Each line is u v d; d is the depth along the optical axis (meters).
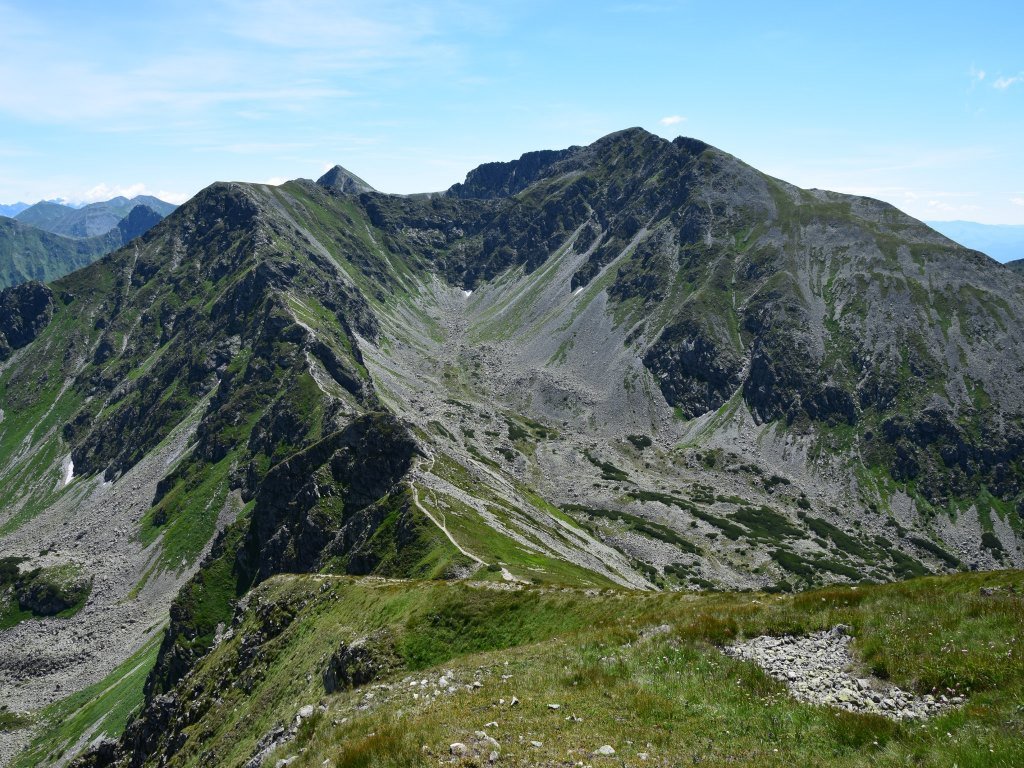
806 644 26.89
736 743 19.84
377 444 149.12
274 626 72.31
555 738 20.92
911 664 23.12
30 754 129.38
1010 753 16.27
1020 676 20.42
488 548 99.38
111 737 121.56
